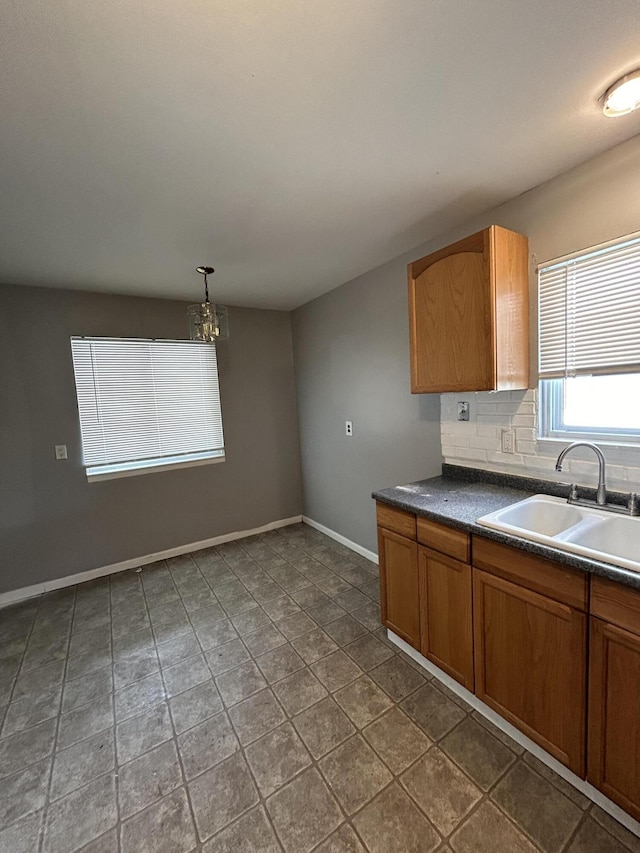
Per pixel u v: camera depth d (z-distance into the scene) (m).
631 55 1.05
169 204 1.76
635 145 1.45
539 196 1.76
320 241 2.28
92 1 0.83
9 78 1.01
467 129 1.36
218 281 2.92
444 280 1.87
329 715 1.68
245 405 3.80
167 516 3.43
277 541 3.69
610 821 1.22
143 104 1.14
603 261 1.59
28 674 2.03
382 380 2.85
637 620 1.10
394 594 2.04
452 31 0.96
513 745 1.51
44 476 2.91
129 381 3.21
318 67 1.04
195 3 0.85
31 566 2.88
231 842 1.22
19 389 2.79
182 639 2.27
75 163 1.42
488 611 1.54
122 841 1.24
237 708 1.75
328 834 1.23
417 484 2.20
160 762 1.51
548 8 0.91
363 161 1.52
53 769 1.50
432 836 1.21
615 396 1.67
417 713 1.67
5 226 1.87
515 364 1.80
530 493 1.93
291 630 2.30
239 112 1.21
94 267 2.47
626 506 1.58
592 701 1.23
